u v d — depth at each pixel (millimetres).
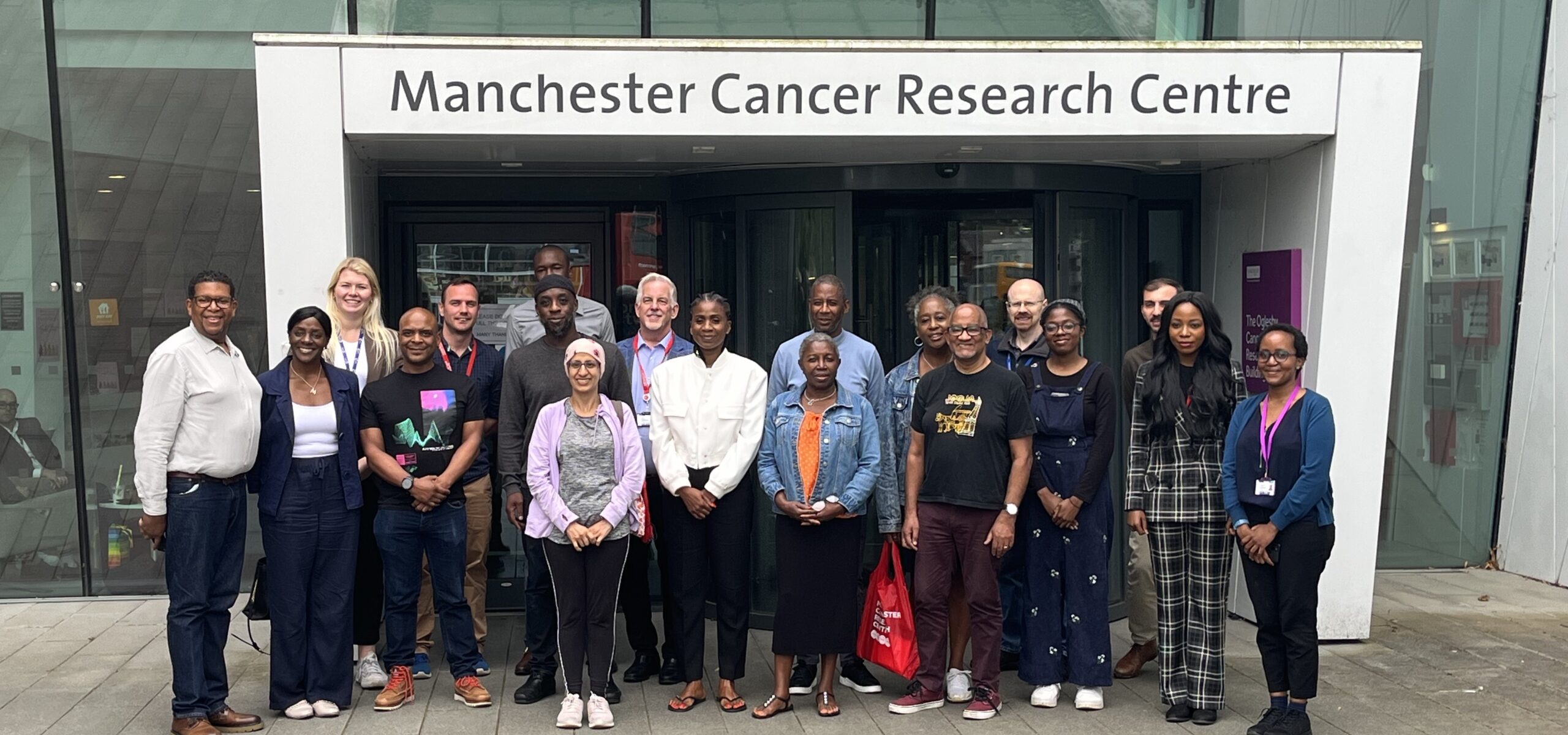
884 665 6109
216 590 5773
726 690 6105
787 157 7332
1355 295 7035
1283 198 7422
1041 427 6102
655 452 6078
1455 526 9539
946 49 6750
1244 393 5910
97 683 6559
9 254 8562
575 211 8508
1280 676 5656
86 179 8586
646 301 6539
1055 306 6047
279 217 6547
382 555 6105
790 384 6406
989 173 7523
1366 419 7121
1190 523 5867
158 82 8594
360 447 6207
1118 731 5797
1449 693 6359
